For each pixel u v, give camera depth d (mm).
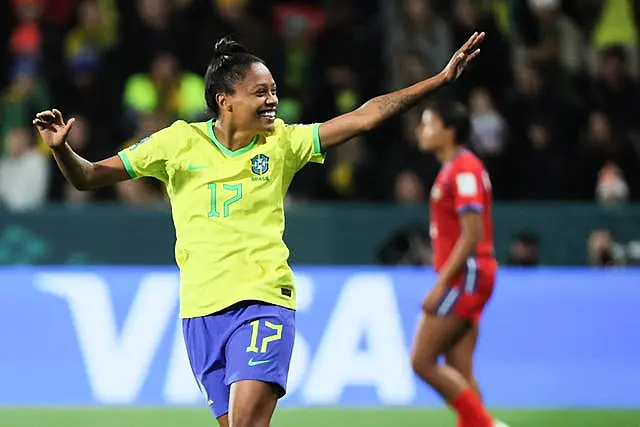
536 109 44844
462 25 46531
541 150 43750
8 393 34500
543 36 47500
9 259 38188
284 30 46938
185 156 19188
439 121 26391
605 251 39000
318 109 44719
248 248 18891
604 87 46562
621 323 36219
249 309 18750
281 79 45438
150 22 46125
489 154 43406
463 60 19047
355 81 46375
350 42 47156
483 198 26172
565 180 43500
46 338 35000
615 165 43906
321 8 49594
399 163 42344
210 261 18906
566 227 39406
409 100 19203
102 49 46812
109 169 19172
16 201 41844
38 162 42125
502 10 48062
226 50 19359
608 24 48719
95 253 38562
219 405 19062
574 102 45531
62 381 34688
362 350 35469
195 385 34812
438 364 25922
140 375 34875
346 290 35844
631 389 35781
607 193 42531
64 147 18438
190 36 46094
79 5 48781
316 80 46031
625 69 46938
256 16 48469
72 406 34312
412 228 38906
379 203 42062
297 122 44281
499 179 43438
